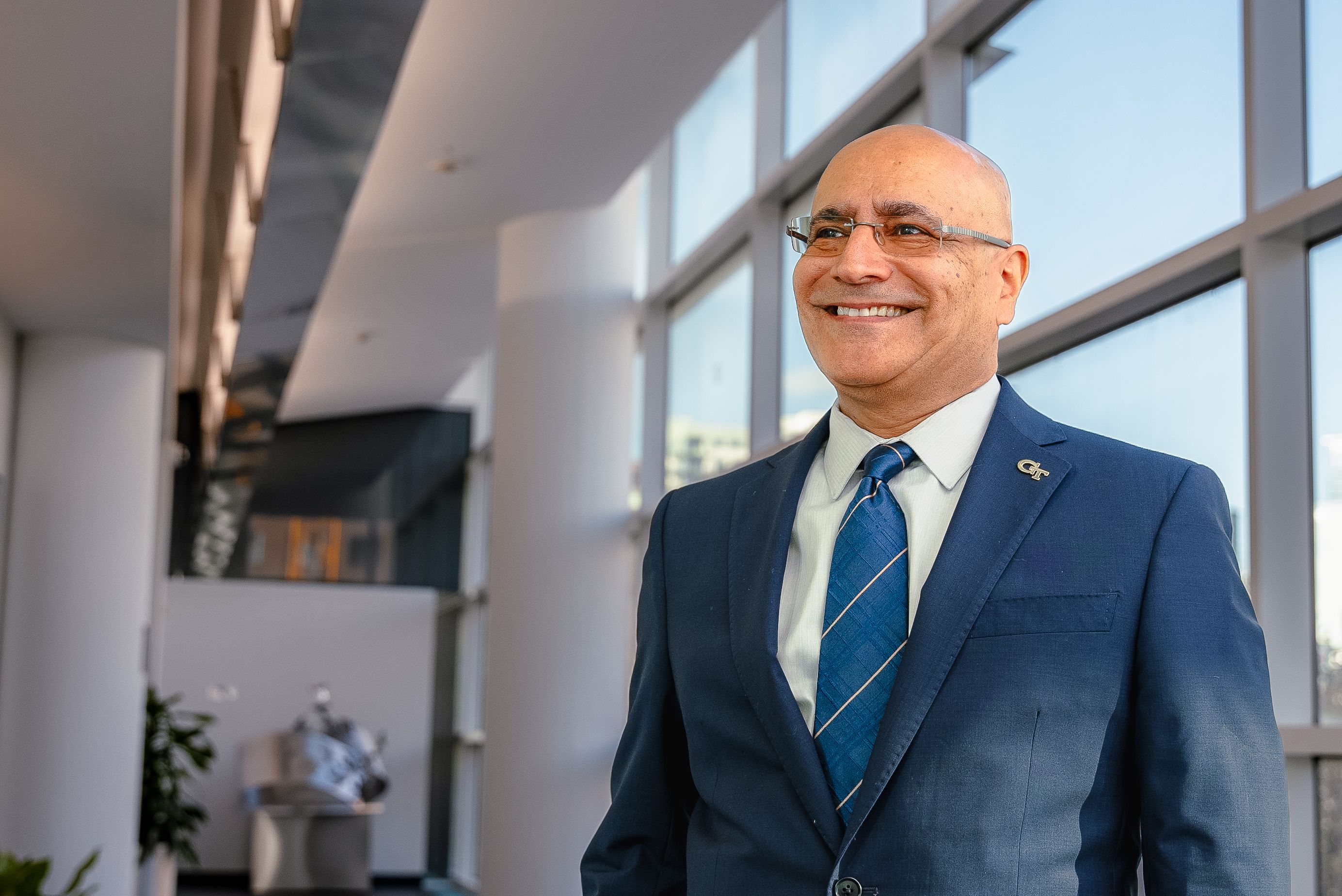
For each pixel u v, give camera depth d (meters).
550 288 7.89
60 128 4.21
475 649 15.04
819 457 1.42
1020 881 1.11
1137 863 1.21
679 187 8.71
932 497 1.28
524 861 7.47
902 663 1.19
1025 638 1.16
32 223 5.07
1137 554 1.18
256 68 4.34
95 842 6.45
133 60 3.74
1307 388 3.59
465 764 15.00
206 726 14.66
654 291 8.81
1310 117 3.65
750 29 5.75
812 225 1.34
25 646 6.41
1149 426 4.14
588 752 7.53
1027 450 1.27
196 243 7.02
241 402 9.77
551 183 7.50
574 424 7.78
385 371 13.07
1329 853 3.39
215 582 14.90
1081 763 1.14
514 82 6.18
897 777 1.15
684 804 1.47
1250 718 1.13
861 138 1.34
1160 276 3.94
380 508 15.35
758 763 1.26
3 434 6.29
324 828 14.38
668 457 8.77
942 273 1.26
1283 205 3.51
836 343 1.29
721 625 1.34
